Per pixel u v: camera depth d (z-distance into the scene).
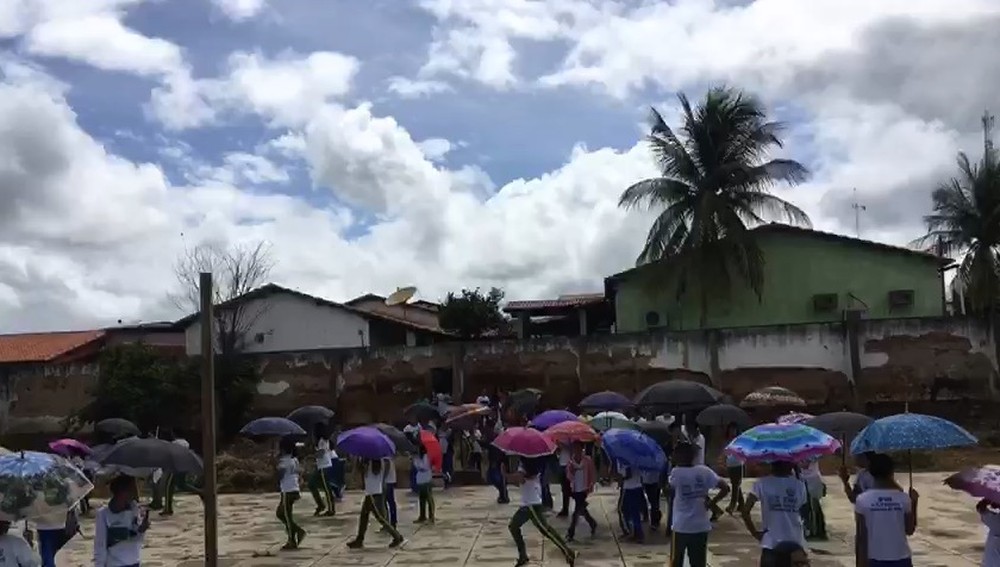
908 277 36.59
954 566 11.77
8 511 6.99
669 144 36.94
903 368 29.84
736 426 15.64
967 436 7.64
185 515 19.98
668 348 31.34
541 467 13.77
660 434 14.88
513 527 12.26
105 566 7.79
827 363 30.31
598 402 21.09
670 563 9.21
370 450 14.09
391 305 48.41
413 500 21.08
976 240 41.38
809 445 7.97
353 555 13.92
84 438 33.59
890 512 7.07
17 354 42.09
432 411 24.22
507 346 32.44
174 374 32.97
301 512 19.75
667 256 36.53
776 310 37.16
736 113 36.53
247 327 40.22
